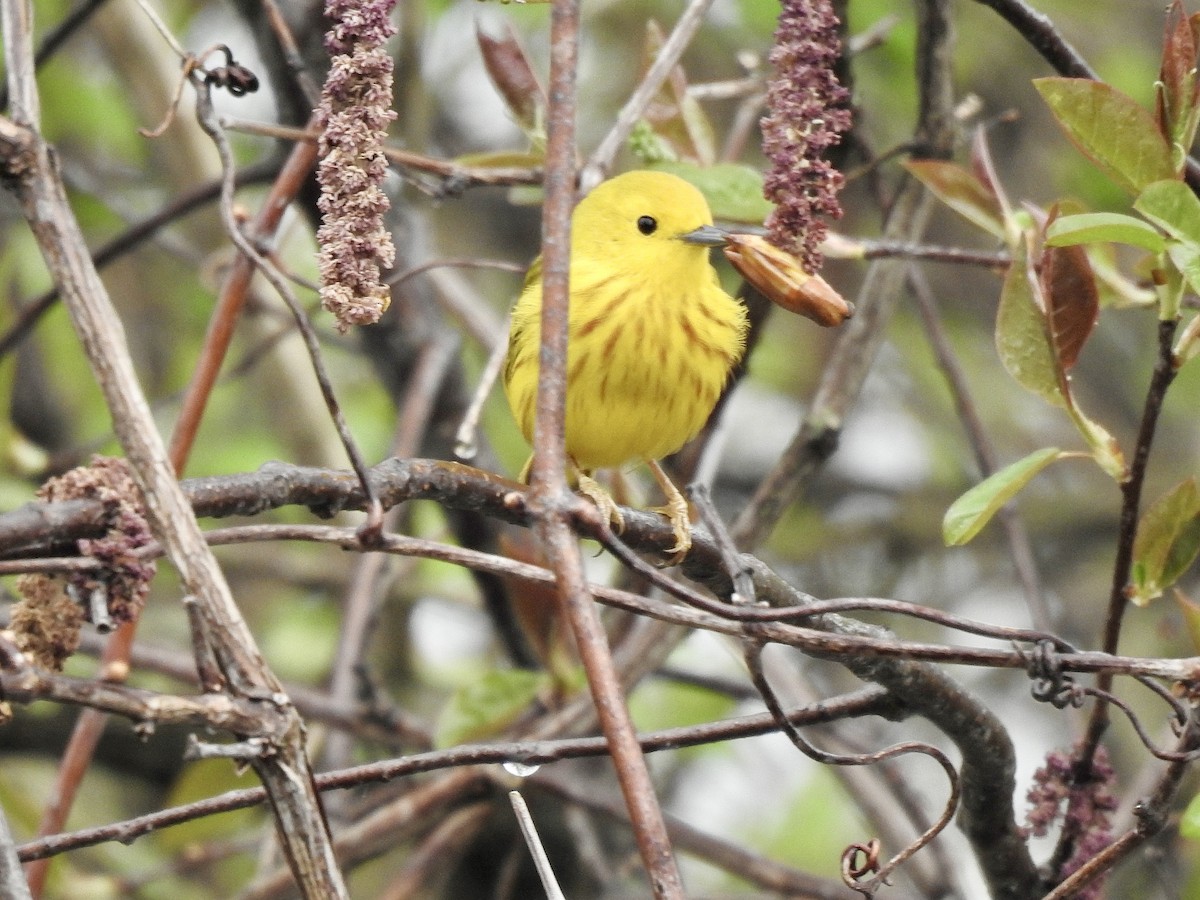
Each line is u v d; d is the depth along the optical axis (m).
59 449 15.31
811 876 11.35
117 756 14.14
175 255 15.01
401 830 10.83
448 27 16.86
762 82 10.41
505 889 11.84
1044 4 15.95
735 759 15.82
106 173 16.70
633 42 17.17
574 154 5.11
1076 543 16.67
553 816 12.31
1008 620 16.41
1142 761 14.03
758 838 15.80
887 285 10.02
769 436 17.77
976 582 16.67
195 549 4.78
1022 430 17.17
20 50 4.98
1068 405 6.81
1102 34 16.20
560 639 10.46
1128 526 6.83
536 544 10.42
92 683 4.61
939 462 17.19
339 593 15.98
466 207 17.92
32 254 15.26
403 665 14.95
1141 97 15.43
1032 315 6.83
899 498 17.33
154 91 14.73
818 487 17.66
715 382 10.07
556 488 4.91
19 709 13.56
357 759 13.91
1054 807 7.55
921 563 16.80
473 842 12.40
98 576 4.95
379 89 5.36
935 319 11.38
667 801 15.97
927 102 9.91
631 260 9.77
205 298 16.14
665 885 4.41
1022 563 10.66
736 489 17.36
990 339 17.34
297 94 10.26
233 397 16.66
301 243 14.91
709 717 15.27
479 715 10.46
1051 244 6.28
